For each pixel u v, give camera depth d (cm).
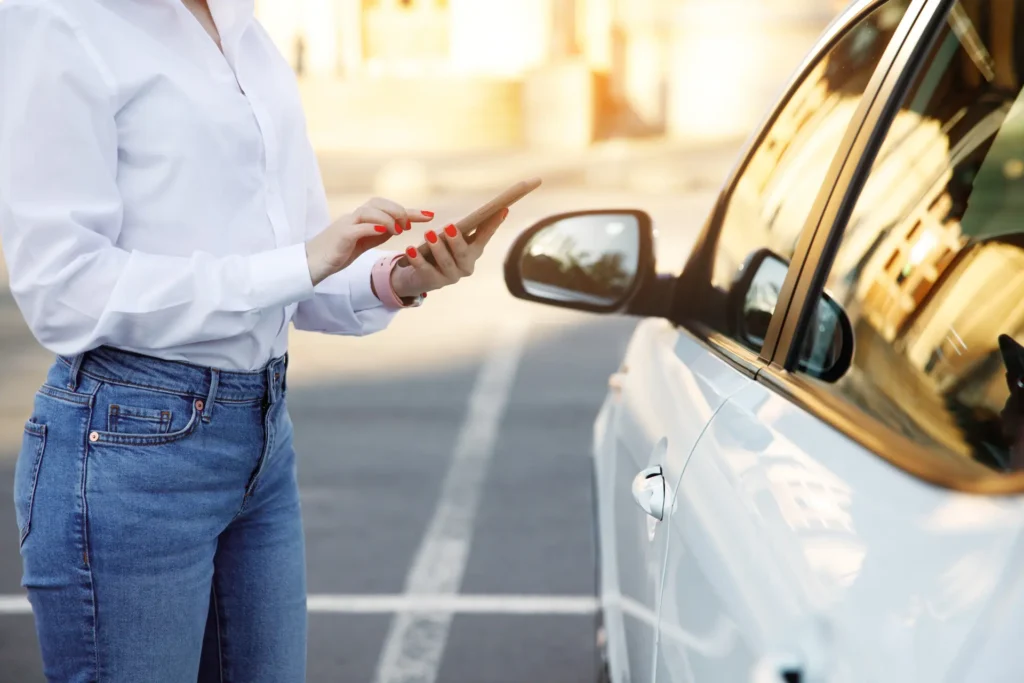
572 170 2222
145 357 173
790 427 149
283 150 186
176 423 174
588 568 442
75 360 172
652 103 2794
